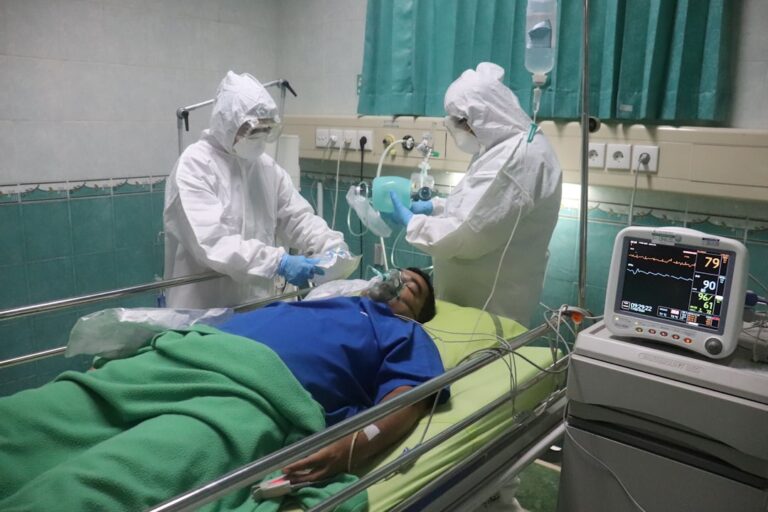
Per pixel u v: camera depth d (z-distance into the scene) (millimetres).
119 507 1096
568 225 2430
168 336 1554
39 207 2711
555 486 2250
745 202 2023
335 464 1338
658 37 2020
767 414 1232
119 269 3033
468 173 2115
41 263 2758
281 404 1389
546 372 1704
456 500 1473
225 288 2279
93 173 2855
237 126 2066
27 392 1335
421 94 2746
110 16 2787
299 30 3391
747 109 2047
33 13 2555
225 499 1217
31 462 1230
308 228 2447
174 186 2115
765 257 2016
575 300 2469
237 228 2219
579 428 1543
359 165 3168
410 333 1720
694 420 1327
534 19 1977
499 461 1602
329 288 2105
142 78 2951
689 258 1368
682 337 1377
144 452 1171
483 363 1486
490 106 2023
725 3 1977
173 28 3025
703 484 1374
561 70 2232
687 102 2062
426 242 2074
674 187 2055
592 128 2205
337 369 1603
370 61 2902
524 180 1971
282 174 2484
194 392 1374
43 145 2676
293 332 1618
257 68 3463
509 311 2223
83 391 1371
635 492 1479
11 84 2541
